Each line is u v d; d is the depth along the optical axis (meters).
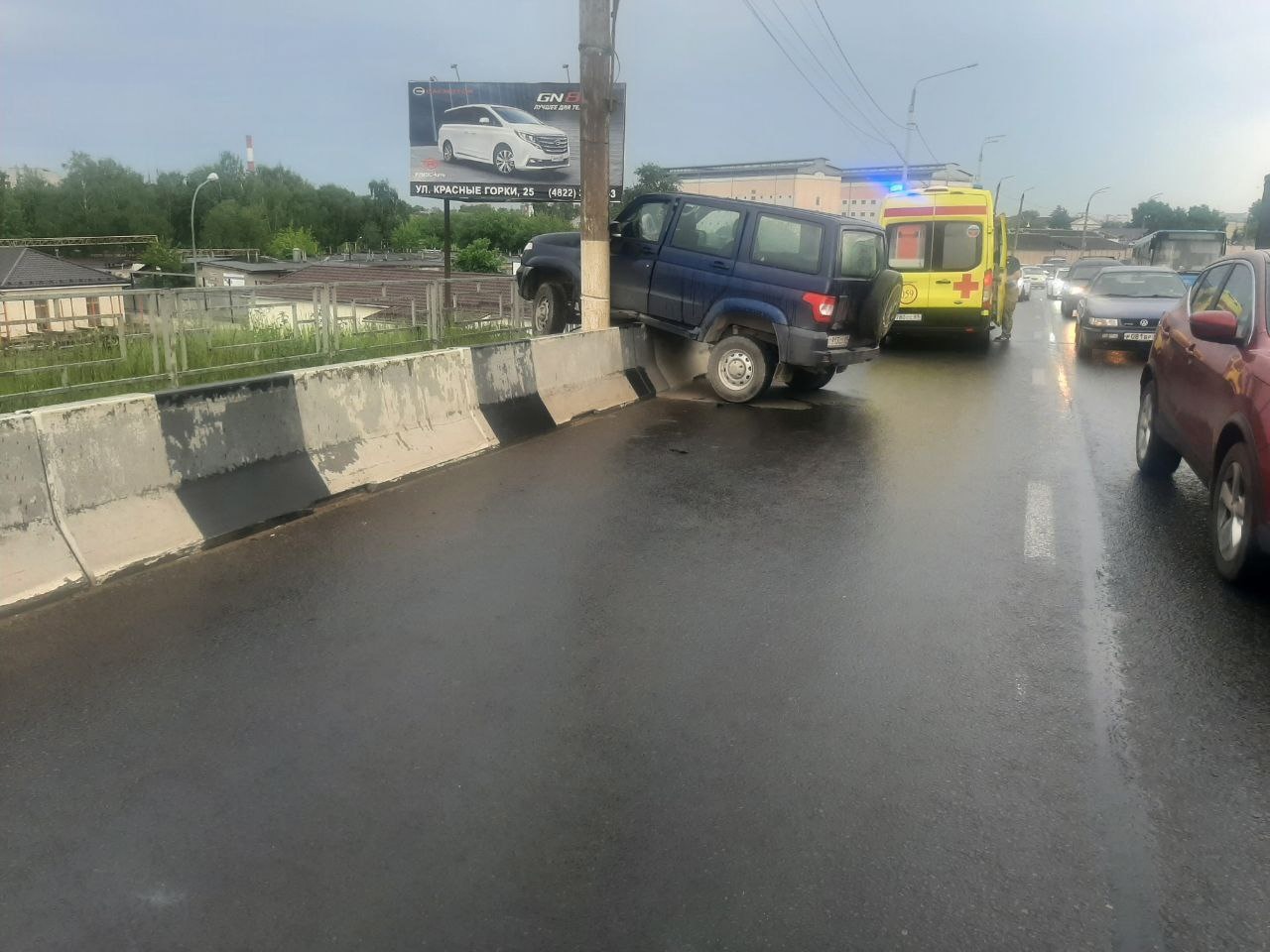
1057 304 40.38
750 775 3.32
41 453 4.87
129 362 8.93
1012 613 4.85
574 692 3.91
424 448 7.72
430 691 3.90
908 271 18.31
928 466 8.18
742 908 2.66
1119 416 10.99
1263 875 2.85
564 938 2.55
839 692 3.96
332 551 5.62
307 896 2.69
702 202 11.30
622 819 3.06
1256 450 4.95
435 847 2.91
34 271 34.09
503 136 24.30
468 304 13.81
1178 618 4.81
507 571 5.33
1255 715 3.81
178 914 2.62
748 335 11.10
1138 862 2.89
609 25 11.00
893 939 2.56
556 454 8.36
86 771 3.29
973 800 3.19
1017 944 2.55
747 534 6.13
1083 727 3.70
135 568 5.18
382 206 123.06
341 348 11.44
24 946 2.49
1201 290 7.30
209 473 5.86
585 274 11.39
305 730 3.58
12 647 4.25
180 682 3.94
